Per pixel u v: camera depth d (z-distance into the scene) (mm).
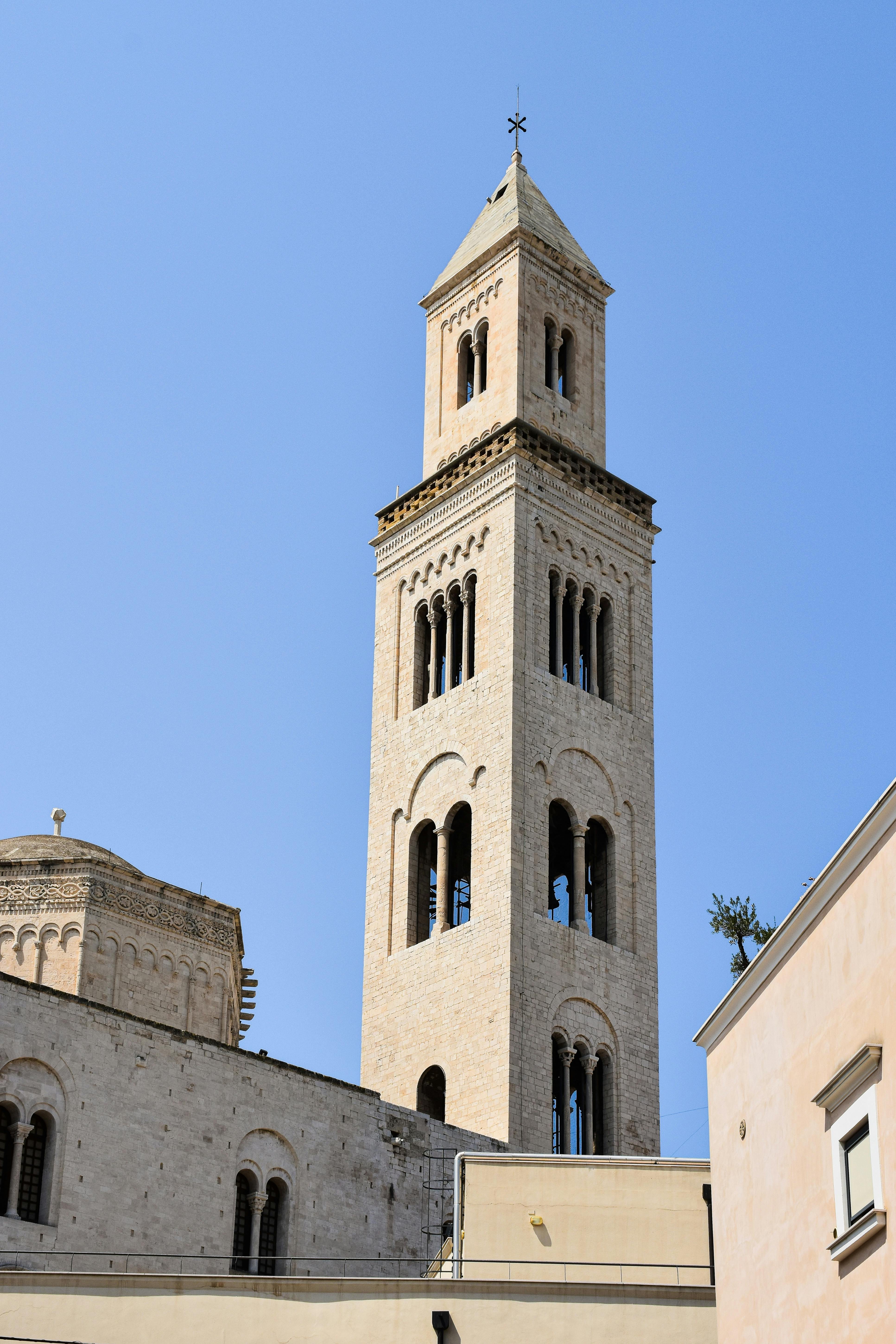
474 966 89125
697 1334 51812
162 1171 69562
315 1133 75312
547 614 96312
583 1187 59688
